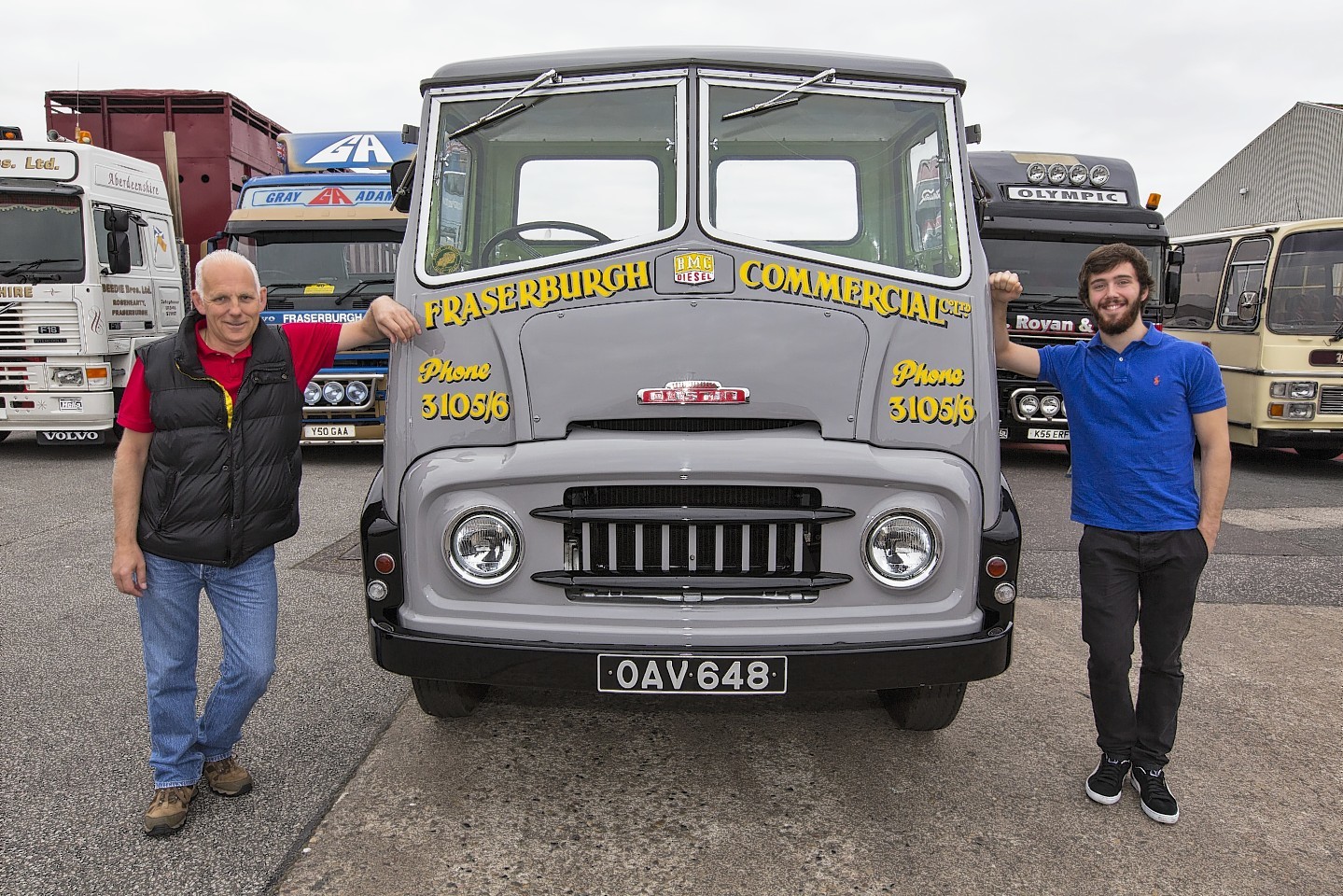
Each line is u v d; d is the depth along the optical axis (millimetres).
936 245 3307
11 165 9734
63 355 9914
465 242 3420
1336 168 25797
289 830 3066
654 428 3037
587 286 3109
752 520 2924
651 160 3312
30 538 6859
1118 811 3254
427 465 3031
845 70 3320
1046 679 4410
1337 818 3236
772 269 3121
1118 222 10102
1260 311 10086
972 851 2994
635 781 3414
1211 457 3148
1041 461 10898
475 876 2832
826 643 2945
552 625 2977
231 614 3084
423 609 3037
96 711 3943
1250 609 5527
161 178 11680
